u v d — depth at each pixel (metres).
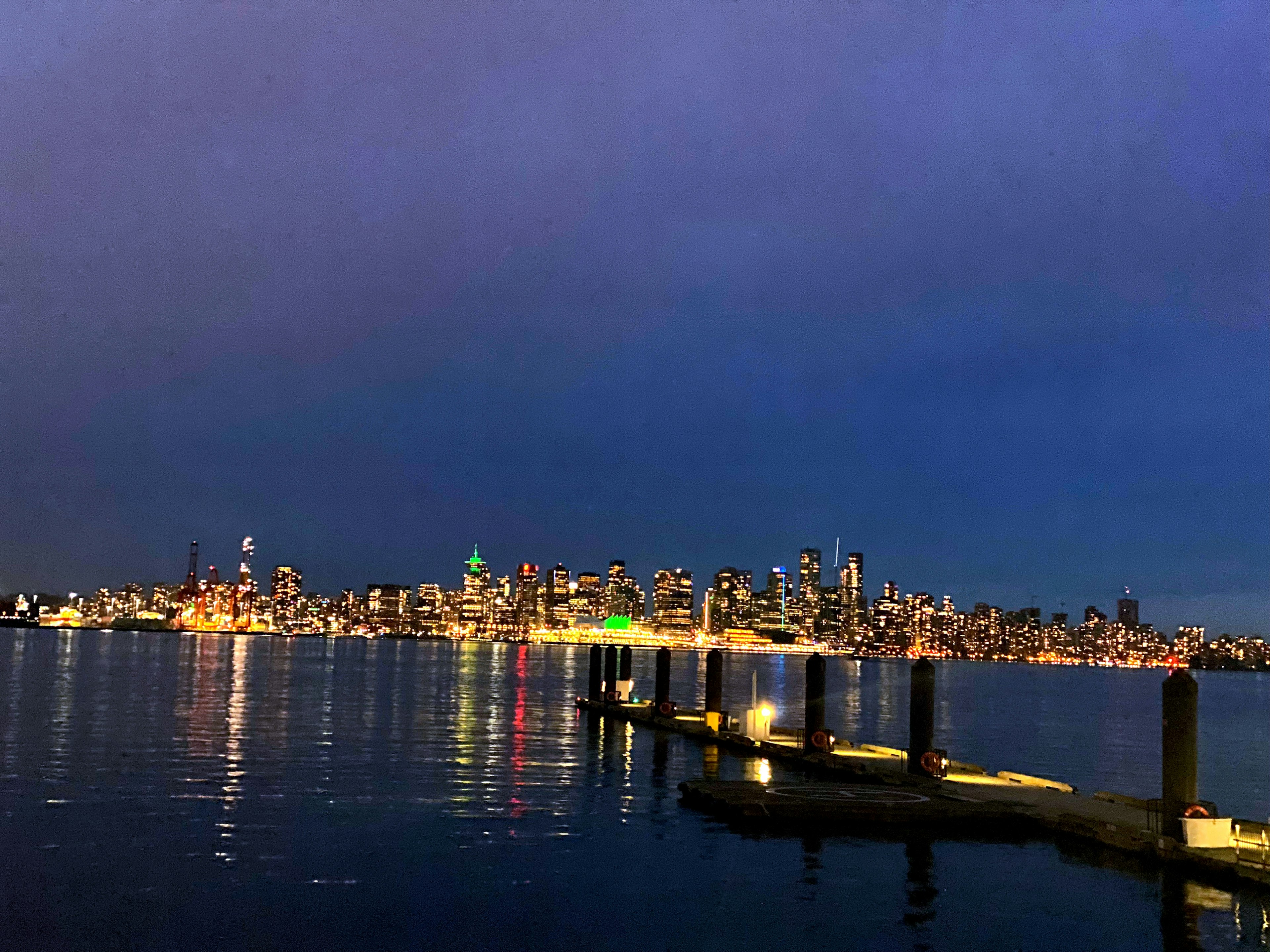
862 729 81.69
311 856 27.28
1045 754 65.94
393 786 38.41
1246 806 45.75
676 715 68.50
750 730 54.62
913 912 23.36
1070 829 30.36
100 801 34.31
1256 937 21.97
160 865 26.17
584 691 106.50
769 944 21.27
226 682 107.94
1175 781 27.44
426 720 67.44
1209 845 26.72
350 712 73.19
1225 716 124.19
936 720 95.19
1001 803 32.84
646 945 21.08
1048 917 23.06
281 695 89.31
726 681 177.50
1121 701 150.62
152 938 20.98
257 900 23.48
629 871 26.34
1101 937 21.91
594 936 21.50
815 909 23.48
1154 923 22.78
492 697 93.69
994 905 23.84
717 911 23.23
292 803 34.53
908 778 39.03
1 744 48.78
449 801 35.31
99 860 26.53
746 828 31.19
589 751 51.12
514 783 39.75
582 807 34.56
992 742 73.69
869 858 27.81
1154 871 26.66
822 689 48.47
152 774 39.94
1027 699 148.25
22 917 22.06
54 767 41.62
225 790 36.84
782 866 26.95
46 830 29.83
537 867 26.58
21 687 91.31
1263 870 24.73
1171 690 27.67
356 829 30.56
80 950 20.25
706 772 44.34
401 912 22.81
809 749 48.22
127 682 102.88
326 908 23.02
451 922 22.19
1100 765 60.03
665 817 32.94
